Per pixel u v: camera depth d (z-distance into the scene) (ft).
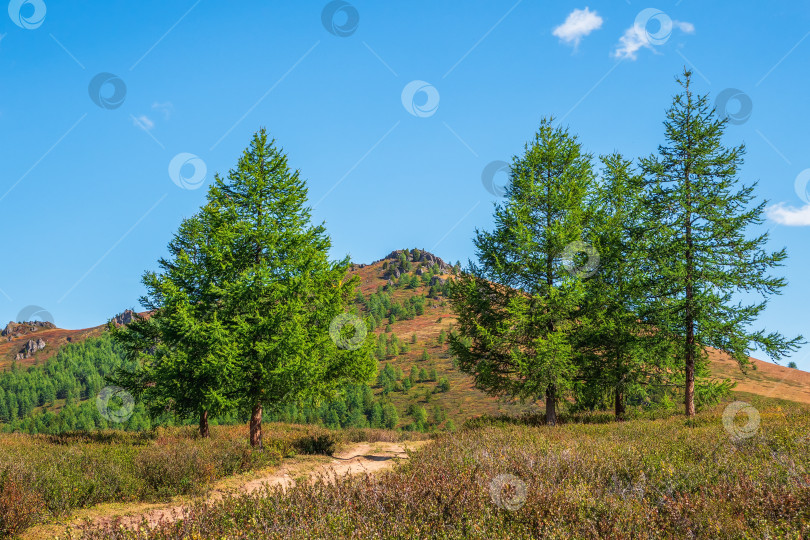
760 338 59.26
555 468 21.99
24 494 26.14
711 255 61.36
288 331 50.52
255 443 54.65
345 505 17.31
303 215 59.21
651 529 14.44
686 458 25.07
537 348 59.57
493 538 14.06
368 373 56.75
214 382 53.31
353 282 57.88
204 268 57.06
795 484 17.71
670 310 63.00
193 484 33.91
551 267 64.80
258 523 16.16
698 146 64.03
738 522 14.69
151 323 65.21
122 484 32.32
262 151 59.00
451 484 18.45
